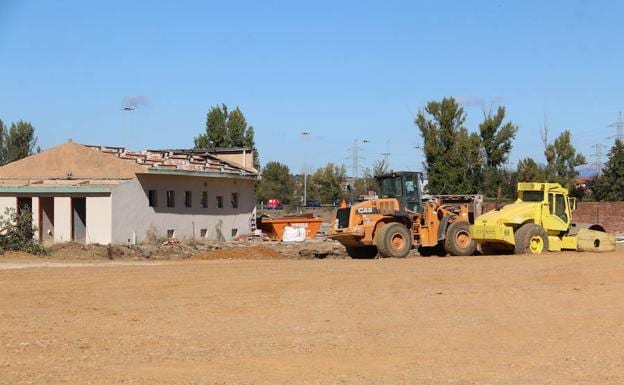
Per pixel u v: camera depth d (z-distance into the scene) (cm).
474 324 1362
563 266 2186
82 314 1440
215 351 1137
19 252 2892
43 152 4025
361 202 2788
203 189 4338
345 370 1019
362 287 1798
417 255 2991
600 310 1500
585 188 6850
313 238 4512
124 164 3828
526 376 989
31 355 1098
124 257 3141
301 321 1385
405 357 1109
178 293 1694
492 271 2094
